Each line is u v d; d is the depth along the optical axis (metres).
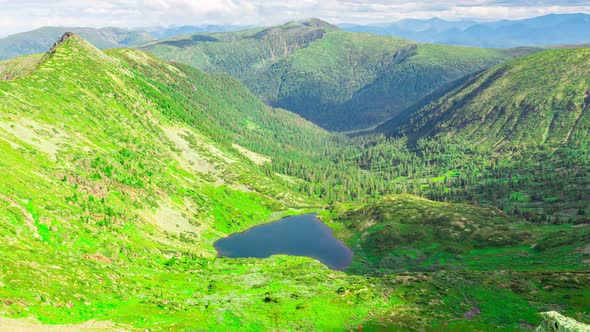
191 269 164.25
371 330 103.56
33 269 98.81
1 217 120.00
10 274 90.38
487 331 102.25
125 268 140.00
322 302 119.06
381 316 110.94
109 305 101.12
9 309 78.75
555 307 113.25
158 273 149.00
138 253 158.62
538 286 128.38
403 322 107.31
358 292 126.00
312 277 155.00
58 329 78.88
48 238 128.88
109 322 89.69
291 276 157.88
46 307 86.31
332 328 104.69
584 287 123.31
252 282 148.38
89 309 95.06
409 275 145.50
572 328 41.16
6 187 139.88
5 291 83.75
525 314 110.56
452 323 106.44
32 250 112.19
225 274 162.75
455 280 135.25
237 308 111.69
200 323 98.06
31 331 74.31
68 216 151.75
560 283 127.38
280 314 110.19
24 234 119.81
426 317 109.81
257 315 108.12
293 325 103.94
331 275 164.88
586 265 150.38
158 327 92.12
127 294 113.44
